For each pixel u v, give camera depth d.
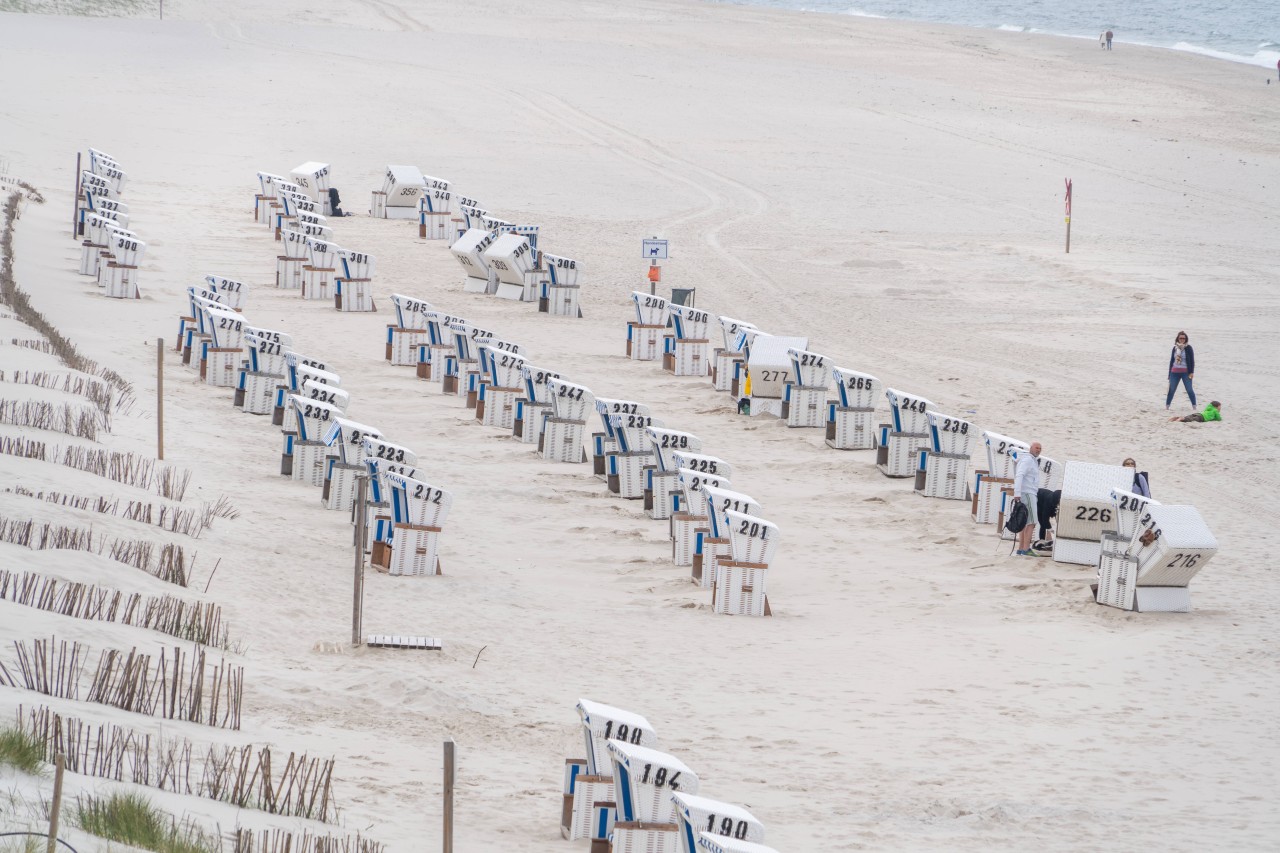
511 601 57.28
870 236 168.88
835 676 49.66
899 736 43.22
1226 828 36.09
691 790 31.16
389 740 38.47
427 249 160.25
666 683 47.78
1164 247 164.00
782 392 98.00
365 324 123.00
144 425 77.12
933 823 35.62
